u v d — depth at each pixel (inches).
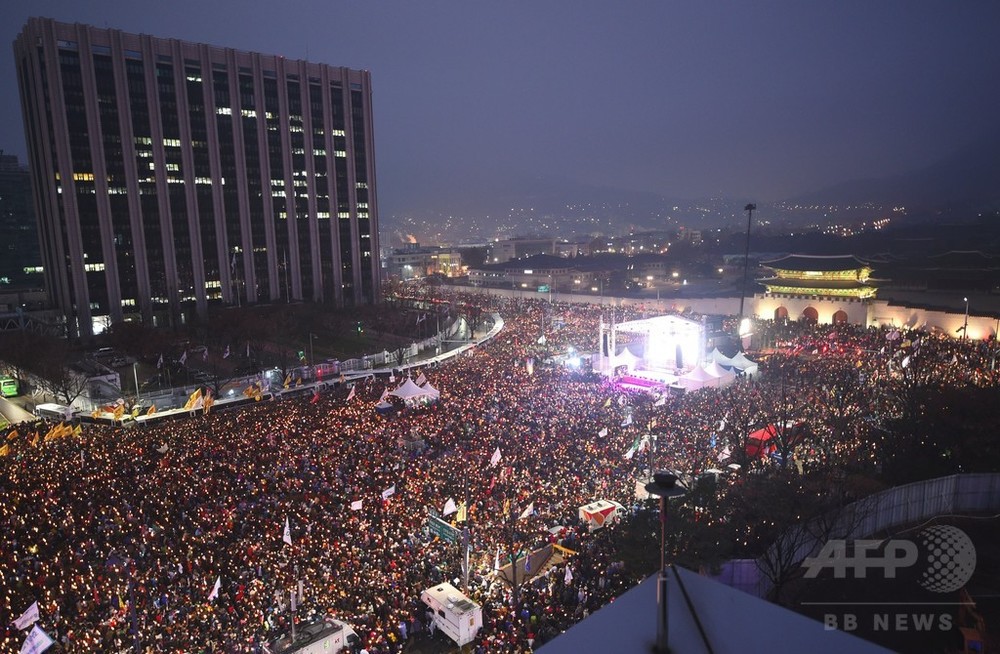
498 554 1195.3
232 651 950.4
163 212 4798.2
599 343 3481.8
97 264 4507.9
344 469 1624.0
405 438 1850.4
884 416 1749.5
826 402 1959.9
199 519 1348.4
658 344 2940.5
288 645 929.5
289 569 1160.8
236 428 2030.0
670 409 2050.9
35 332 3838.6
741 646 163.8
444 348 3978.8
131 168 4623.5
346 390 2726.4
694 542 1061.1
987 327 3326.8
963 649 872.9
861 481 1286.9
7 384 3090.6
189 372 3250.5
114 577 1149.1
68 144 4347.9
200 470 1633.9
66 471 1627.7
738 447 1562.5
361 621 1027.9
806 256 4170.8
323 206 5792.3
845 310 3887.8
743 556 1083.9
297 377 3122.5
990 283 3991.1
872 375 2330.2
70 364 3014.3
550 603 1043.3
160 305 4820.4
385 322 4547.2
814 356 2847.0
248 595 1087.6
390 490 1413.6
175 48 4815.5
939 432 1488.7
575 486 1483.8
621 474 1536.7
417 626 1051.9
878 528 1207.6
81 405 2726.4
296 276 5639.8
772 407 1895.9
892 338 2935.5
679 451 1638.8
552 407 2112.5
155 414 2401.6
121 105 4557.1
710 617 176.4
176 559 1206.3
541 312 4709.6
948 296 3946.9
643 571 1035.9
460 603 1029.8
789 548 1046.4
